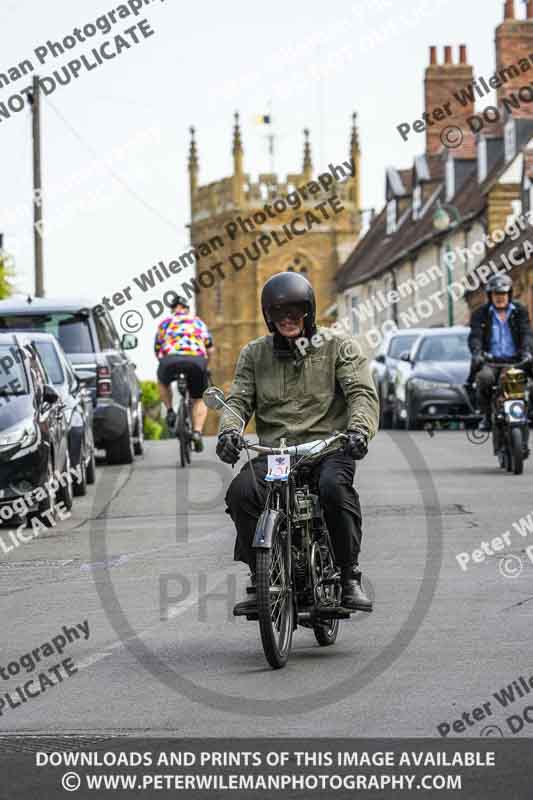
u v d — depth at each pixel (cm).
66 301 6041
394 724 1719
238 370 2214
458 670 2005
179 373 5547
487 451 6303
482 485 4666
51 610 2631
